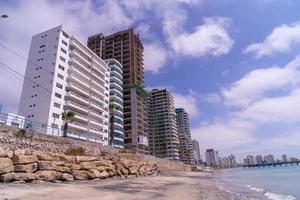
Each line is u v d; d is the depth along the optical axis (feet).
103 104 349.41
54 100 252.42
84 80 313.73
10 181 61.93
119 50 507.30
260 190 96.22
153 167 191.62
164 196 59.00
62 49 280.10
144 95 515.09
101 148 145.79
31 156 71.61
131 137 435.12
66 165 85.35
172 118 634.02
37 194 46.65
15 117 121.49
